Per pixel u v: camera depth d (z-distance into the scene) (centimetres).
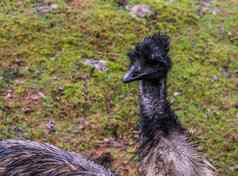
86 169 780
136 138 1011
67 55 1174
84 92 1094
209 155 993
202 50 1230
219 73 1180
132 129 1033
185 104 1092
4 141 816
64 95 1082
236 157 993
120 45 1215
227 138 1026
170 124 733
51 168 778
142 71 732
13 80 1107
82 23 1251
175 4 1360
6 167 783
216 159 987
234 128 1048
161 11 1316
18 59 1154
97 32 1232
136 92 1106
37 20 1250
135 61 740
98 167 793
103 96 1090
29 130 1014
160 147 725
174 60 1191
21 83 1100
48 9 1288
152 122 730
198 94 1120
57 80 1116
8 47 1179
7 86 1092
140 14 1301
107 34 1230
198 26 1305
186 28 1292
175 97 1104
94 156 979
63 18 1262
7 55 1159
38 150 799
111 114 1061
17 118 1033
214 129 1044
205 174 741
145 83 739
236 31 1309
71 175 772
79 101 1073
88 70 1141
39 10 1285
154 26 1279
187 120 1057
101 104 1077
